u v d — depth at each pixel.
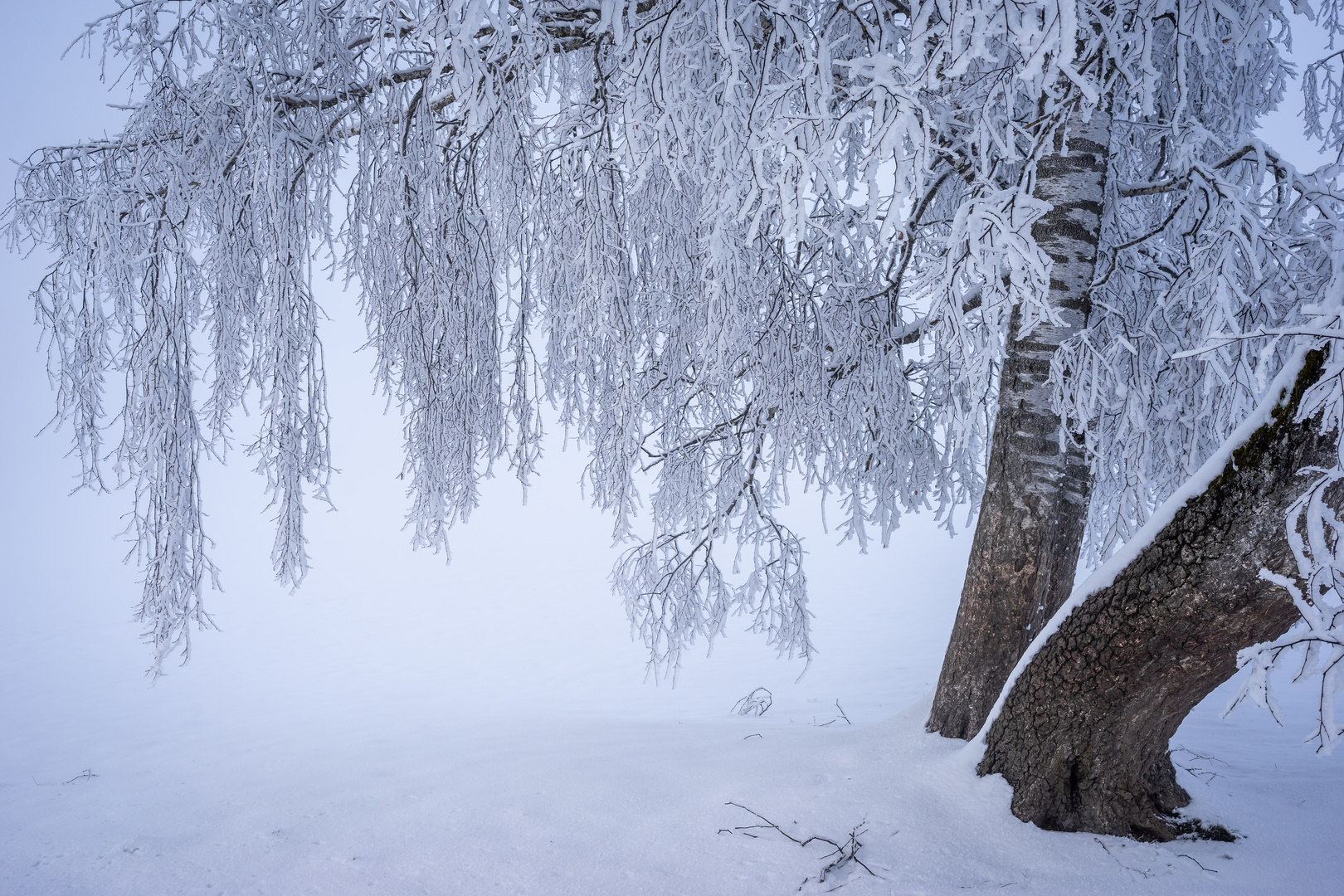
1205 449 3.63
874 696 8.48
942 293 2.45
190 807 4.38
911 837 2.63
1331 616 1.62
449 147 3.63
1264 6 2.85
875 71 1.97
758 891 2.48
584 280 3.32
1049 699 2.66
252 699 10.01
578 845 3.05
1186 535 2.20
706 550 4.75
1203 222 3.32
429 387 3.74
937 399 4.52
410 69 3.43
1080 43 2.98
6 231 3.60
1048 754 2.68
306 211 3.53
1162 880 2.32
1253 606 2.14
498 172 3.31
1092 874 2.37
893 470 4.33
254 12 3.25
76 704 9.78
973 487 4.86
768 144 2.18
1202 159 3.79
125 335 3.50
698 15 2.76
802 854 2.65
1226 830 2.60
